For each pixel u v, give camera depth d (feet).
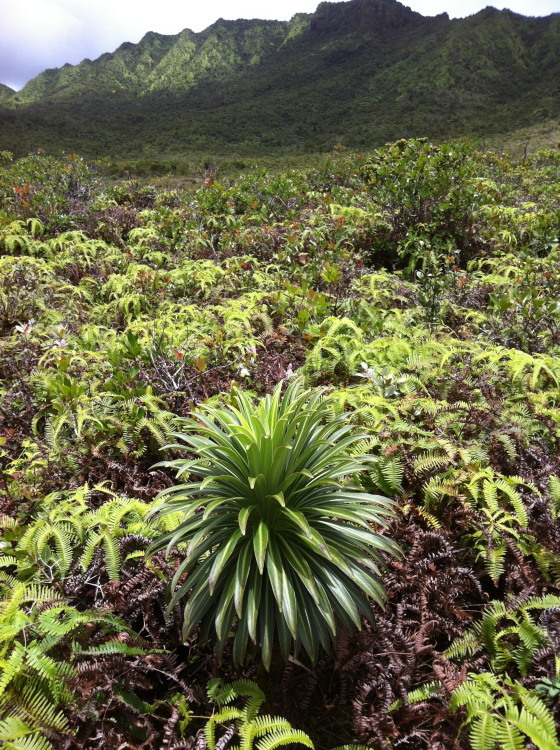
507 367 11.62
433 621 6.55
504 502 8.24
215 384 12.22
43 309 16.76
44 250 25.48
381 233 24.73
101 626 6.29
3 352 13.24
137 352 12.30
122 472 9.30
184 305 17.48
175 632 6.59
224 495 5.98
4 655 5.29
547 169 45.65
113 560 6.95
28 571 6.93
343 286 18.81
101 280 21.12
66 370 11.98
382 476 8.34
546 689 5.63
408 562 7.34
